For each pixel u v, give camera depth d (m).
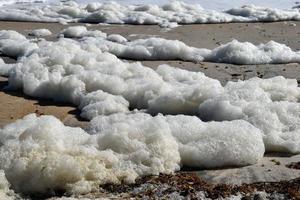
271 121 6.43
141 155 5.98
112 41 9.25
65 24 10.54
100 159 5.93
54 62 7.70
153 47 8.69
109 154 5.97
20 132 6.20
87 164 5.86
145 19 10.55
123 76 7.51
